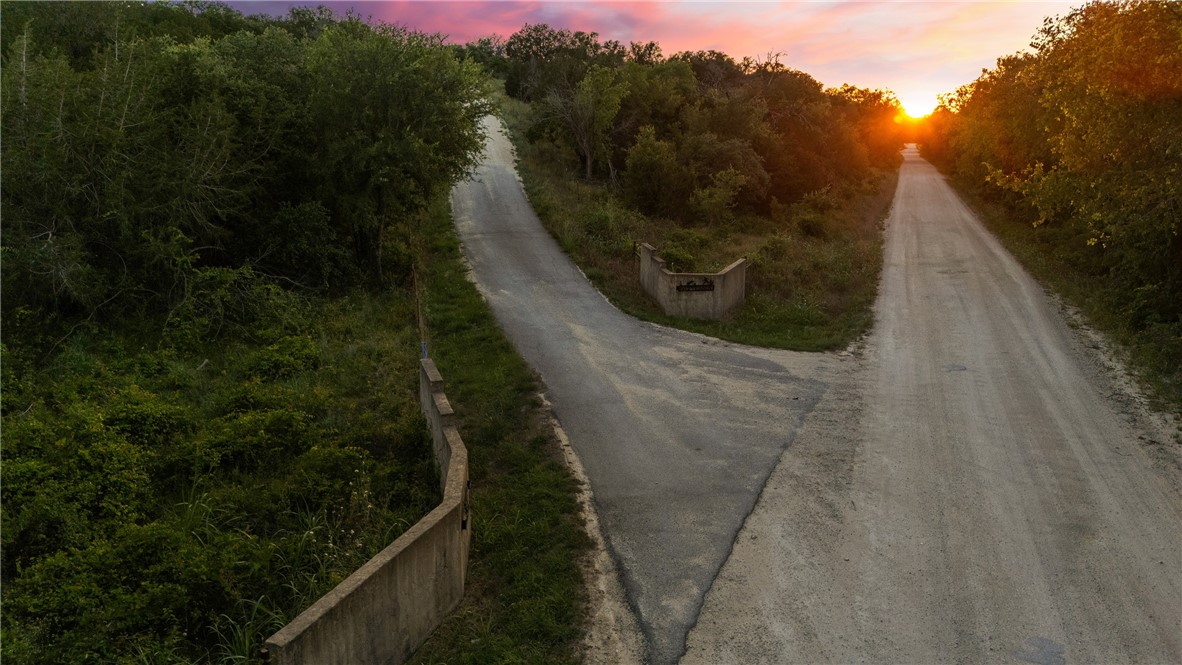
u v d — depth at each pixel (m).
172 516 8.09
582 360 14.12
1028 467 9.82
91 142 13.48
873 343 15.71
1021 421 11.35
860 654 6.40
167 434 9.80
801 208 32.69
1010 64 34.94
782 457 10.16
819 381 13.29
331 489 8.62
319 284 16.88
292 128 17.36
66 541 7.39
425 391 10.48
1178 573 7.46
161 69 15.98
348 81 17.03
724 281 17.50
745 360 14.44
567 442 10.59
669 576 7.47
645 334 15.98
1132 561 7.68
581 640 6.55
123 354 12.35
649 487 9.30
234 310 14.48
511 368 13.27
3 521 7.30
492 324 15.87
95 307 13.11
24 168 12.80
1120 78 13.72
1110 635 6.59
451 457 7.95
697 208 29.58
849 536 8.20
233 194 15.77
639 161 29.81
